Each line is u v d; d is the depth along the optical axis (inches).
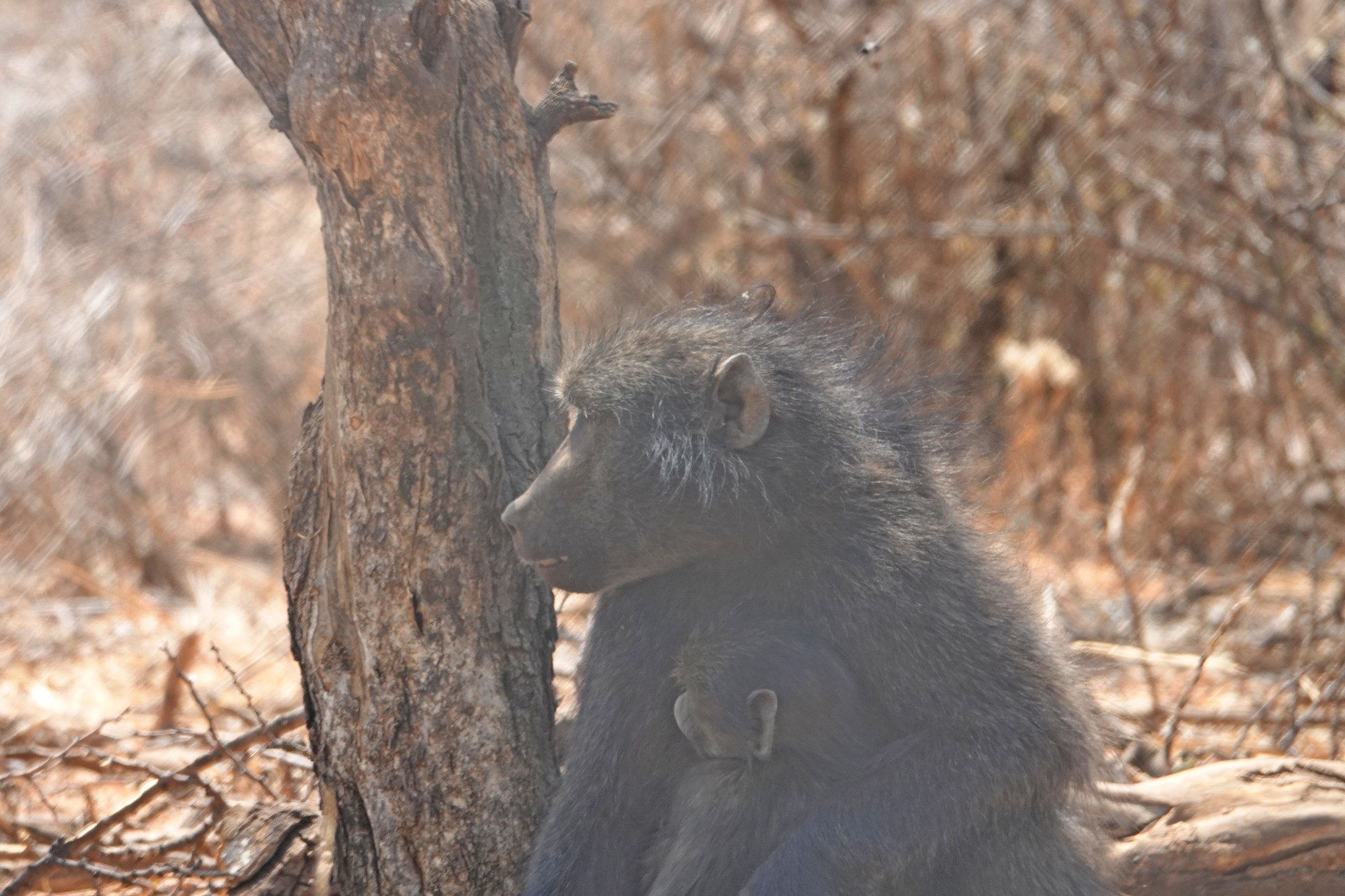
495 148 266.8
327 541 267.1
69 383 690.2
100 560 668.1
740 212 698.2
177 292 777.6
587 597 504.4
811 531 249.3
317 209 875.4
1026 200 664.4
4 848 342.3
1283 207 577.0
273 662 528.4
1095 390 653.3
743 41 701.9
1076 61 637.3
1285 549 470.3
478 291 261.9
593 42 739.4
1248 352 596.4
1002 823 247.3
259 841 286.7
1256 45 597.0
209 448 781.9
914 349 346.0
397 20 239.1
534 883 255.8
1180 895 278.1
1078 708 254.7
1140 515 621.9
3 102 854.5
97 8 916.6
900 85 674.8
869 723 246.4
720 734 242.2
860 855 230.8
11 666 530.9
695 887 246.7
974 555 258.4
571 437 255.9
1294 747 396.5
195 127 864.9
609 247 728.3
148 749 419.2
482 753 265.0
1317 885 278.8
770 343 264.1
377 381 250.4
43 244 767.7
